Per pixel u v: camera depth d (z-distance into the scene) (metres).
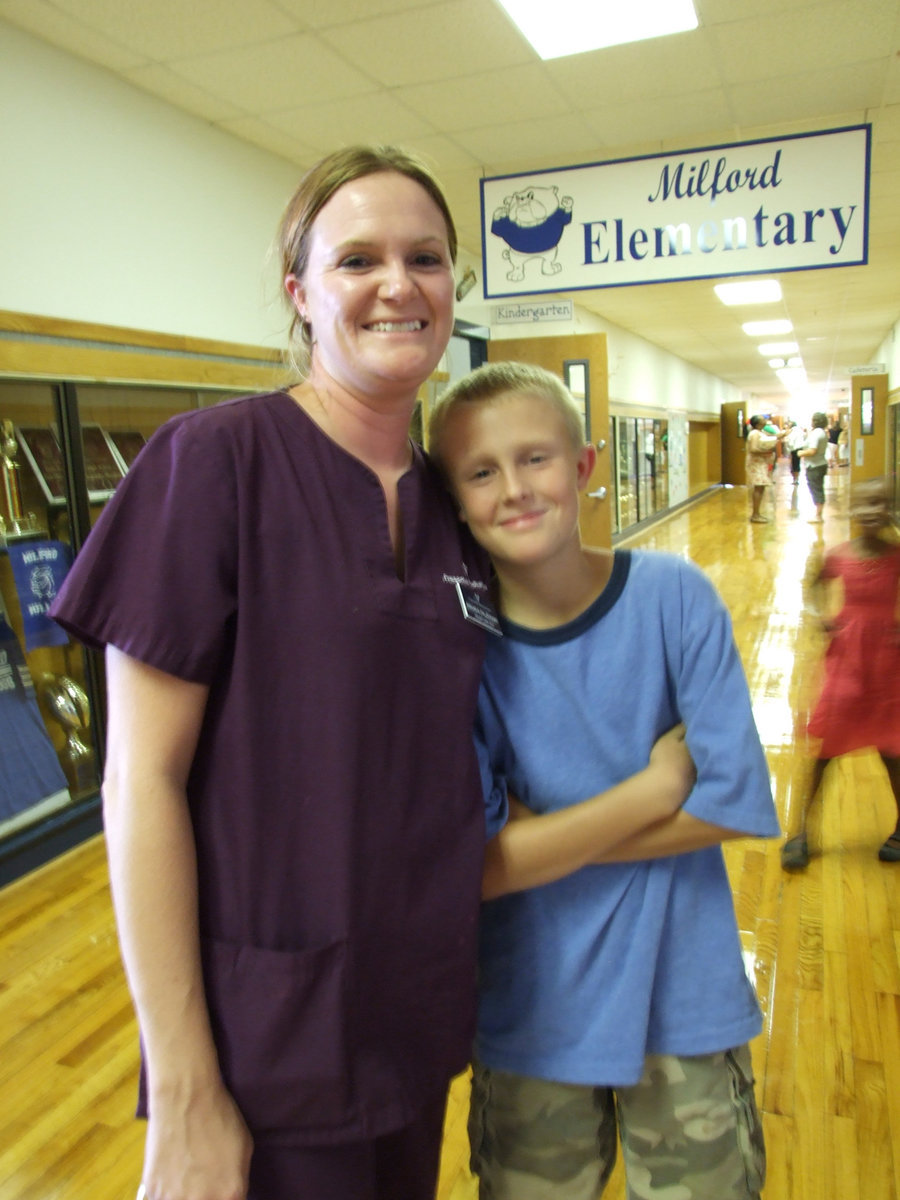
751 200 4.02
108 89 3.48
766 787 0.99
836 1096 1.91
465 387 0.97
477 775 0.94
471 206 5.86
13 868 3.08
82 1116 1.96
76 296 3.33
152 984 0.76
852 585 2.84
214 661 0.79
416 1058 0.89
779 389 29.80
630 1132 1.08
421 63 3.69
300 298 0.92
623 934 1.04
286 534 0.82
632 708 1.04
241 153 4.30
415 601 0.88
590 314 9.98
